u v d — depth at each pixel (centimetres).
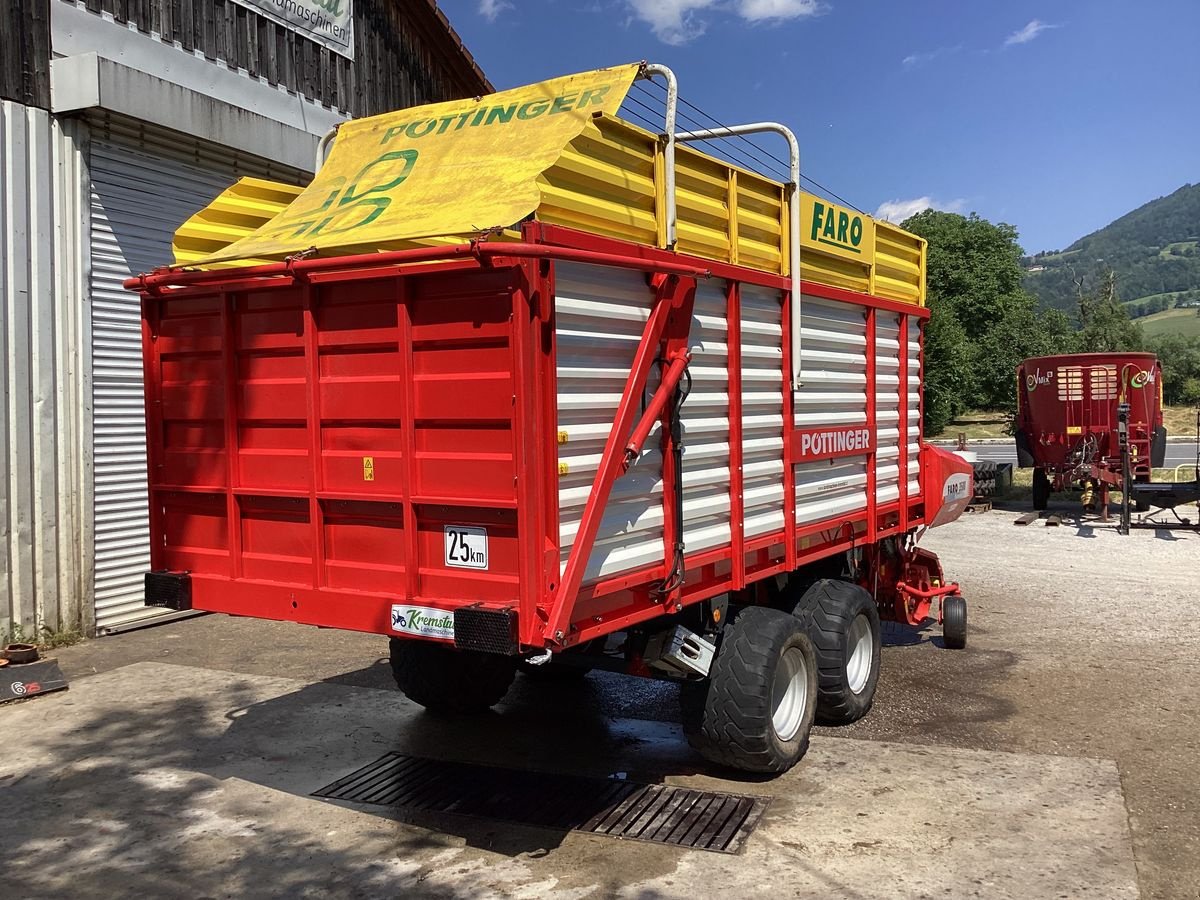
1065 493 1941
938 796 454
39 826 432
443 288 362
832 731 559
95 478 778
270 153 913
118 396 795
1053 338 4653
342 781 484
